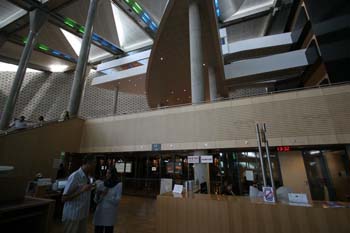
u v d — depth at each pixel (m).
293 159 6.71
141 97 20.41
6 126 12.20
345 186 5.74
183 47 11.41
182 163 8.05
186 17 9.55
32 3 14.30
